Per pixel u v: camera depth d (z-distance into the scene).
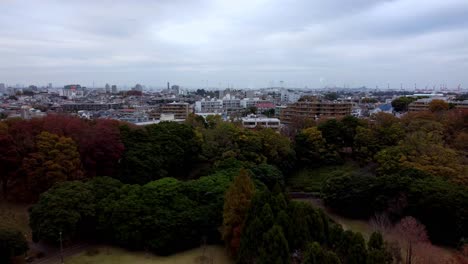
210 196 43.78
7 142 45.16
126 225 39.09
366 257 29.28
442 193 42.16
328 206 53.81
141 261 37.47
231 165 53.94
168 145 59.50
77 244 41.09
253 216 35.41
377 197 47.66
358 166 66.00
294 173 67.56
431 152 53.62
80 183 42.69
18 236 34.25
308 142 69.19
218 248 41.03
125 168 53.00
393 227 43.94
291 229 33.50
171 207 41.41
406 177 46.88
